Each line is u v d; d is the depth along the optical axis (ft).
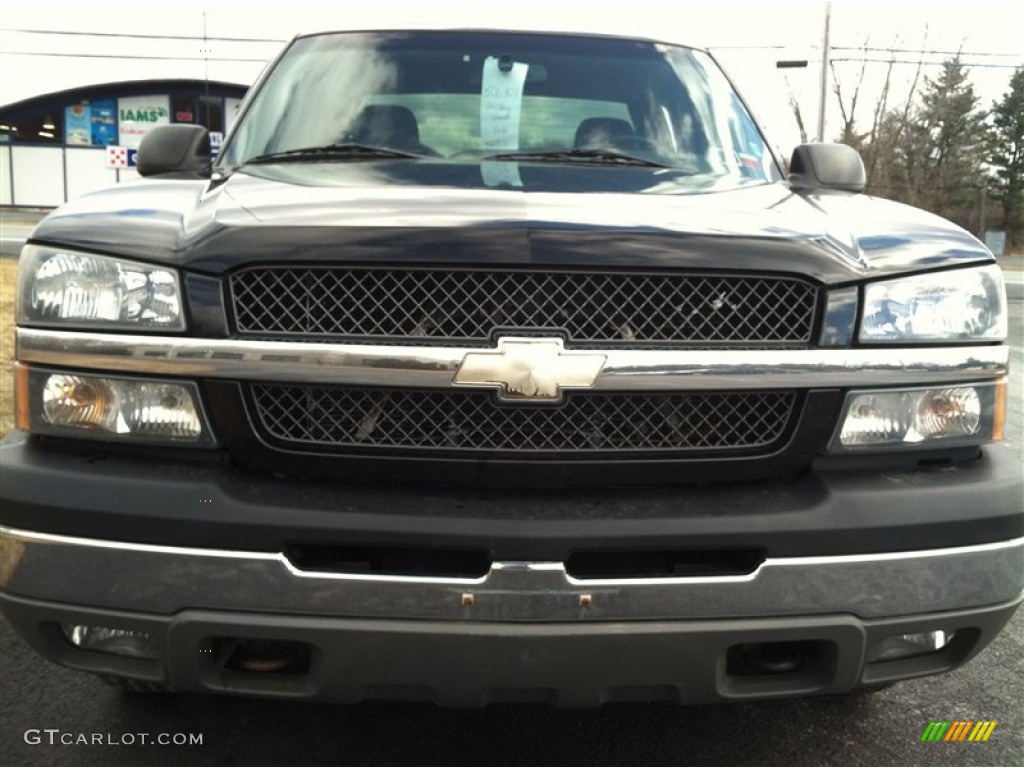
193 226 7.00
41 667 9.91
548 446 6.68
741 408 6.89
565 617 6.39
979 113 173.78
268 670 6.84
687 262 6.66
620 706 9.32
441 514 6.42
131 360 6.72
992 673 10.19
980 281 7.30
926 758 8.45
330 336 6.59
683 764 8.30
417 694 6.61
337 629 6.37
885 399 7.00
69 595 6.55
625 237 6.71
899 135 166.61
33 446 7.00
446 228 6.63
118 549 6.46
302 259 6.56
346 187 8.08
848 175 10.09
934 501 6.79
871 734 8.86
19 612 6.71
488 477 6.70
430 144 10.22
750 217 7.45
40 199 146.92
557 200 7.55
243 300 6.70
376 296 6.61
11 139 144.66
